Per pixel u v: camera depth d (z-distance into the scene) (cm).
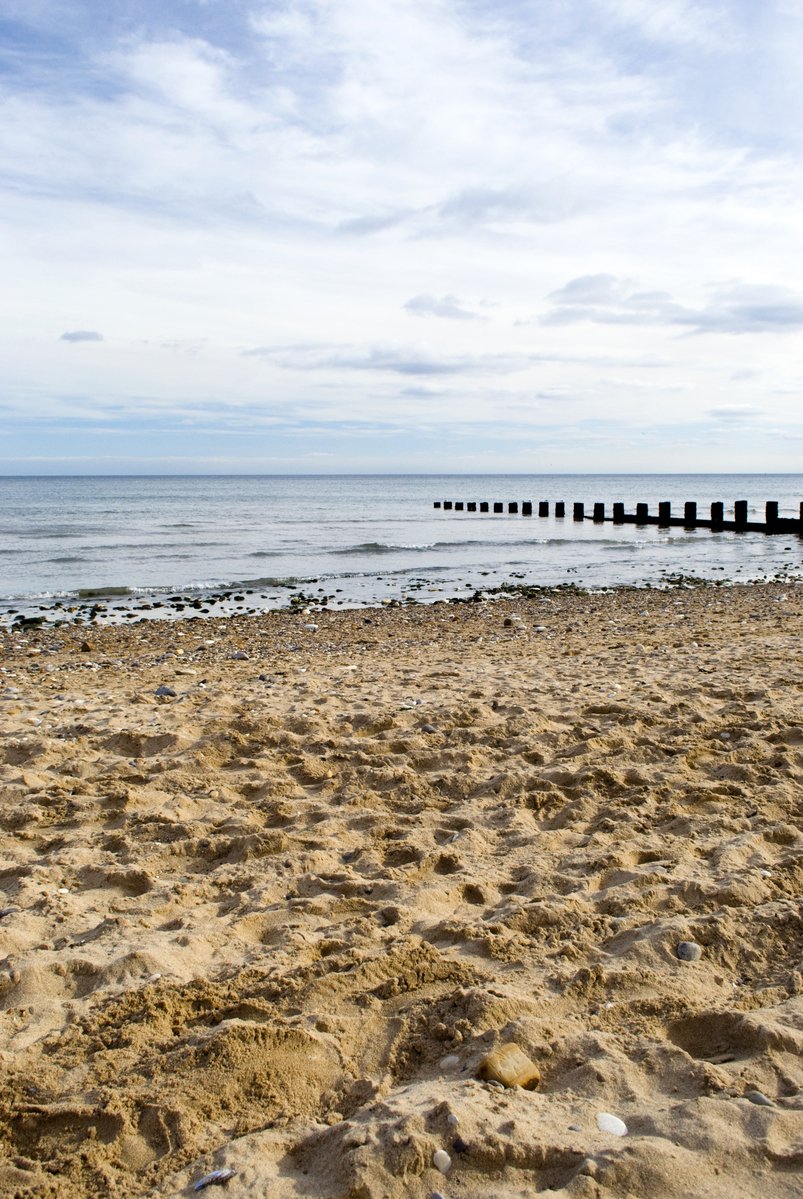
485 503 5441
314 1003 295
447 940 340
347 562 2581
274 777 550
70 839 452
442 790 526
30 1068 262
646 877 388
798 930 344
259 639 1334
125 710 737
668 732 620
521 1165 221
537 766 562
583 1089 251
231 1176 219
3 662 1122
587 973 308
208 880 403
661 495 9294
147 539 3216
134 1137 235
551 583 2098
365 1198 211
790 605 1559
